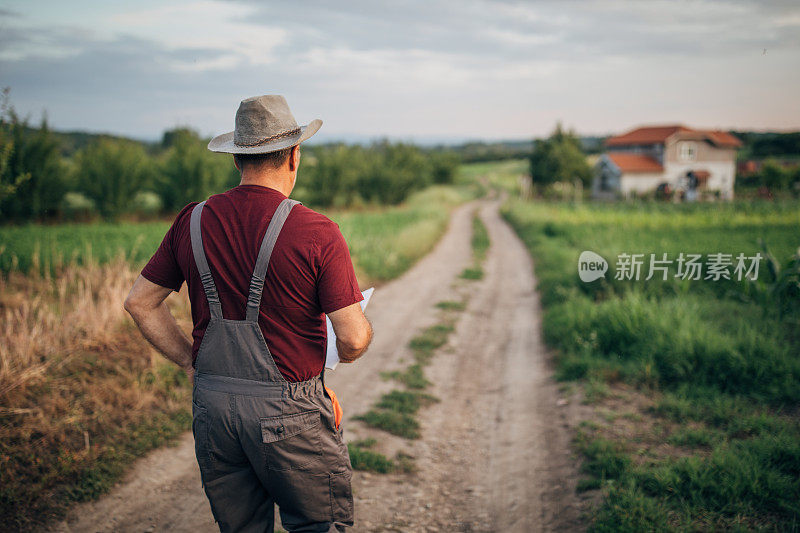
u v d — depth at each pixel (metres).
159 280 1.50
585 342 6.39
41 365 4.47
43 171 20.83
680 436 3.91
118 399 4.32
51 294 6.52
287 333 1.38
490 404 5.31
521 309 9.76
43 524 2.89
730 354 5.12
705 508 2.87
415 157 52.50
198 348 1.45
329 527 1.51
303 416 1.42
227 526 1.49
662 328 6.09
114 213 24.14
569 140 52.66
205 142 26.95
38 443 3.55
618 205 30.89
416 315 9.19
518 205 34.56
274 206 1.40
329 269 1.38
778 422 3.98
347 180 37.59
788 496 2.89
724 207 24.41
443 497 3.46
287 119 1.49
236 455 1.44
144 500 3.24
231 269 1.37
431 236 20.23
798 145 62.81
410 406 5.08
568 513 3.07
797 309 6.86
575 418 4.57
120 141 25.34
